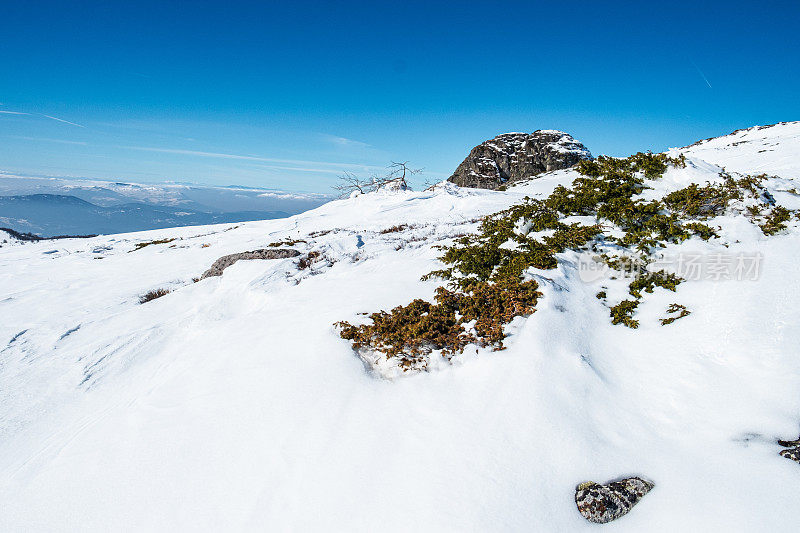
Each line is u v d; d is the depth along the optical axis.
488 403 5.09
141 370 8.62
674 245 8.38
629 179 11.36
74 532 4.29
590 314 6.86
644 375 5.43
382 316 7.55
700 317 6.24
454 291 8.30
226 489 4.40
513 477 4.17
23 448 6.34
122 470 4.94
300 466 4.50
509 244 9.99
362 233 20.59
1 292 16.38
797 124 50.78
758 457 3.99
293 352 6.63
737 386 4.88
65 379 8.51
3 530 4.50
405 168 43.00
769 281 6.61
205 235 28.44
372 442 4.71
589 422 4.76
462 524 3.74
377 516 3.88
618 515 3.78
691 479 3.96
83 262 21.86
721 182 10.27
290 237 22.23
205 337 8.71
